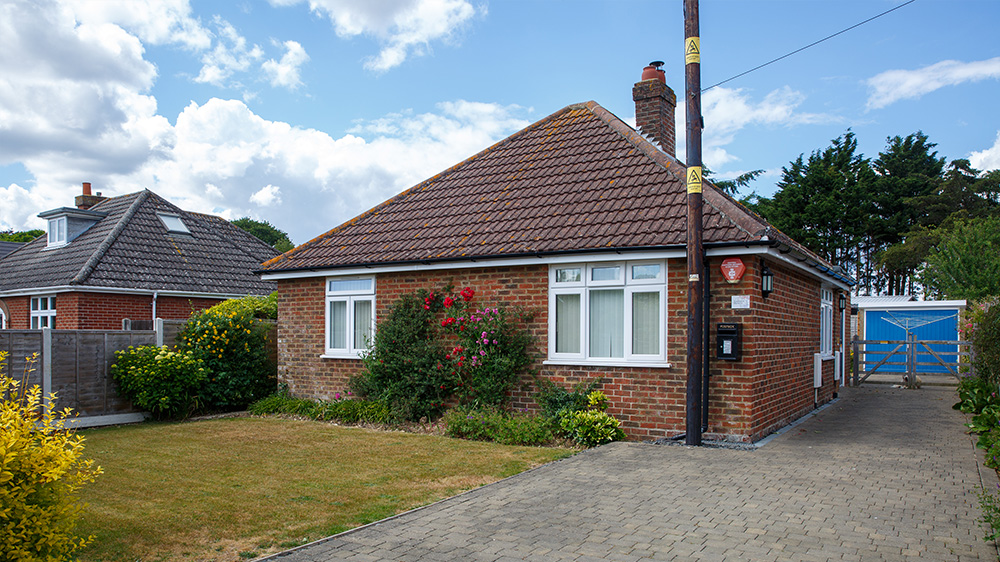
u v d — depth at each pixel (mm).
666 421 10391
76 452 4734
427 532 5863
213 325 14359
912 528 5848
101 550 5465
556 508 6559
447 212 13914
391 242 13609
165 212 24297
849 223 44375
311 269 13938
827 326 16312
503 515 6348
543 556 5246
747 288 9891
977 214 43094
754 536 5668
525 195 13266
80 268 20188
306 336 14578
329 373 14188
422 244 12977
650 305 10711
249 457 9281
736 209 10523
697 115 9688
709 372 10156
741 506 6551
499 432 10445
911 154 51375
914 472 7945
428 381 12117
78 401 12422
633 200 11734
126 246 21625
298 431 11562
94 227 23406
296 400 14203
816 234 44281
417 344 12430
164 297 21047
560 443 10117
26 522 4055
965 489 7145
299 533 5879
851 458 8773
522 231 12039
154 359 13305
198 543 5633
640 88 15641
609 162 13227
